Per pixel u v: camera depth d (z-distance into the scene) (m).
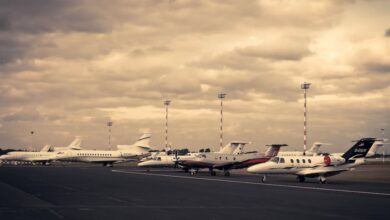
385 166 146.62
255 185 51.38
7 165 144.38
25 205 27.95
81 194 36.34
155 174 80.06
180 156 90.88
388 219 23.66
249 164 79.69
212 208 27.44
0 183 50.31
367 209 27.97
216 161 79.31
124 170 101.06
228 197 35.16
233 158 79.56
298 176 61.16
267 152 81.62
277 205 29.64
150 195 36.12
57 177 65.19
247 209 27.16
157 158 97.12
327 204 30.69
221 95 103.69
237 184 52.94
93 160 133.38
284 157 59.38
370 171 102.25
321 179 57.59
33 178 61.78
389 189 46.41
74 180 57.25
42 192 38.12
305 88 89.12
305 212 26.05
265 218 23.28
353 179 68.25
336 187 49.34
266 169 58.69
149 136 142.50
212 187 47.09
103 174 77.31
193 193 38.72
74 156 131.25
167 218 22.78
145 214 24.20
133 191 40.09
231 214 24.70
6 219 21.83
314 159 60.19
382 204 31.03
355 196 37.56
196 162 79.50
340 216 24.52
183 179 63.47
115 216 23.25
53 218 22.25
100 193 37.47
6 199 31.78
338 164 58.59
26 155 141.50
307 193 40.28
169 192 39.44
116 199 32.34
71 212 24.64
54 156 137.50
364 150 60.06
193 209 26.80
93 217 22.77
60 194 36.19
